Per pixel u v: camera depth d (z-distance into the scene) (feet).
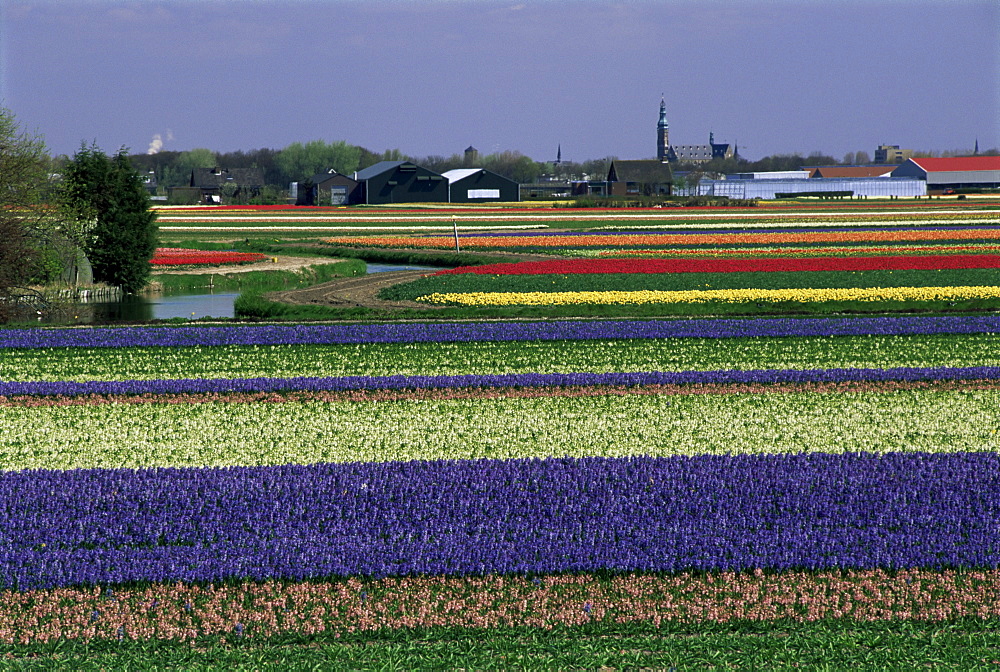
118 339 347.77
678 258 590.96
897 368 288.92
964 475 186.50
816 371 283.79
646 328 360.28
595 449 217.15
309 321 394.52
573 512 169.89
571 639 133.80
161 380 278.26
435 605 141.08
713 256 631.15
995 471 188.85
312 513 170.30
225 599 144.05
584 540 158.51
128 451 217.97
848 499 174.40
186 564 150.61
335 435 229.86
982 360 307.78
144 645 133.18
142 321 397.80
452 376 279.49
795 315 399.44
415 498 176.14
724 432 230.68
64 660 128.67
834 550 155.94
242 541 158.81
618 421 240.73
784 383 278.67
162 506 172.55
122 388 270.87
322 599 143.64
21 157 479.41
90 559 152.25
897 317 379.76
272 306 414.82
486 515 169.89
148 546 159.33
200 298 512.22
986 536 160.15
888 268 537.65
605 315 408.05
